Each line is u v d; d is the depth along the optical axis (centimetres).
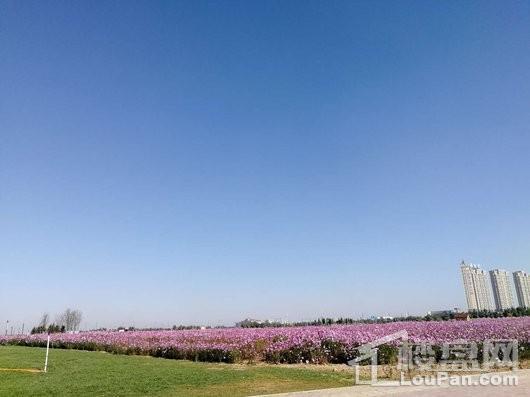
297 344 2025
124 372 1577
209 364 1948
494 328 2352
